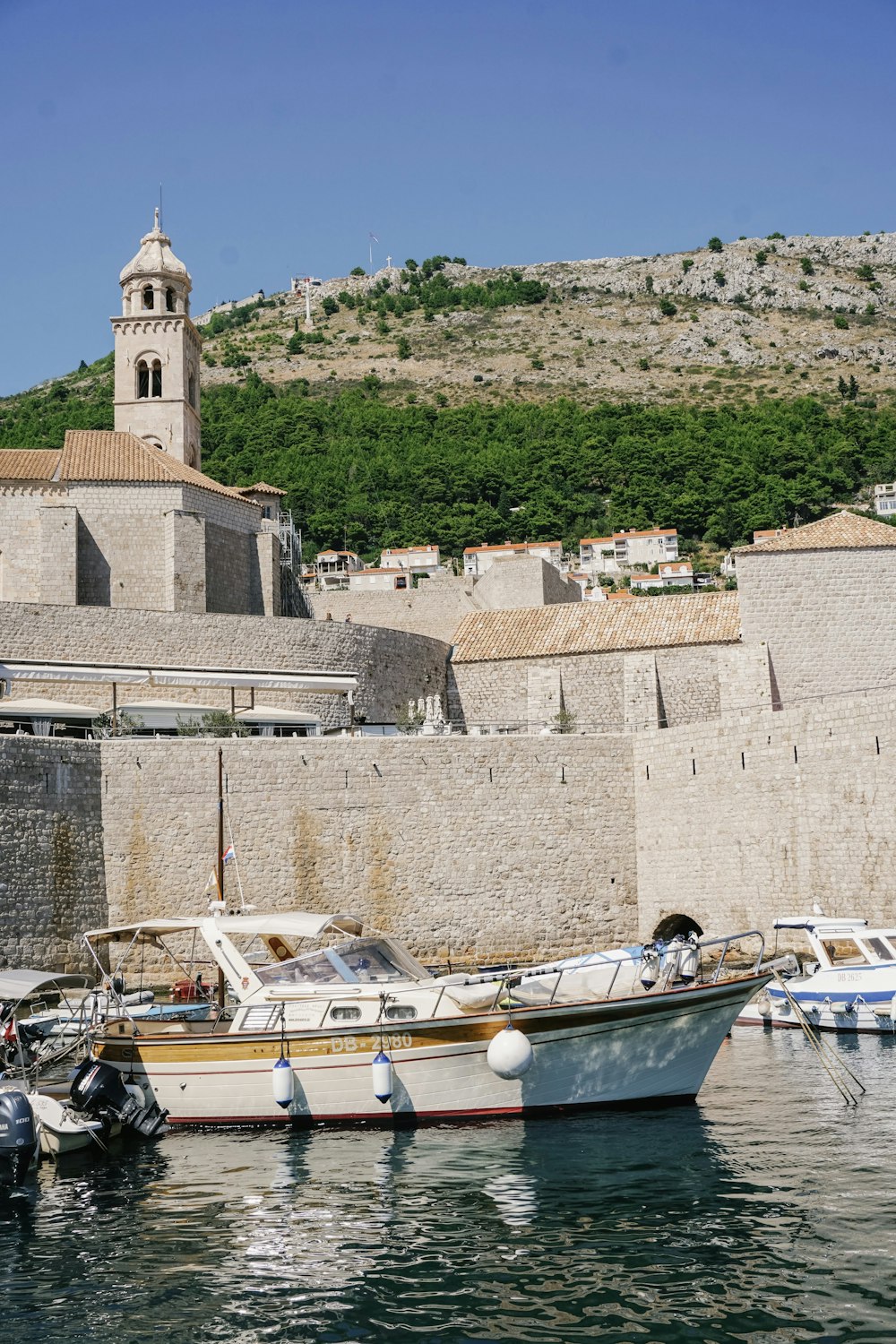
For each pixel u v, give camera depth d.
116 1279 16.73
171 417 78.00
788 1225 17.64
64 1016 31.36
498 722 61.41
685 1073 25.61
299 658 57.94
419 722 57.53
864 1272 15.88
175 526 63.03
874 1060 30.06
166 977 42.69
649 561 179.12
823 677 56.28
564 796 47.09
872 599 56.53
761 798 41.59
